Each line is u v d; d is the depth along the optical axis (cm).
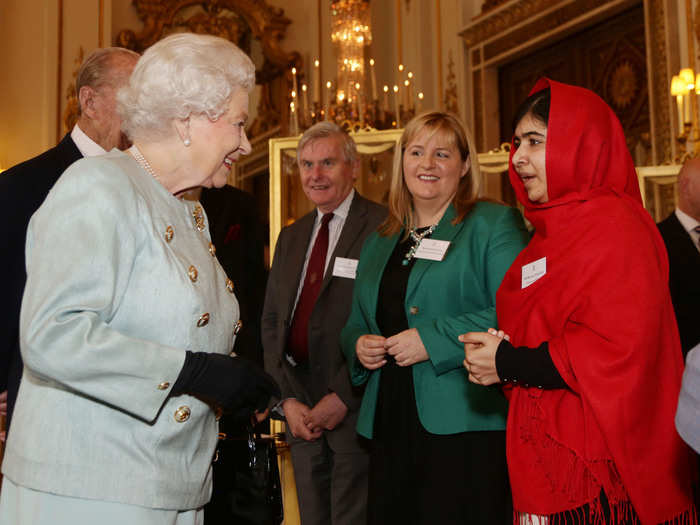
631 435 164
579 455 170
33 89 819
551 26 768
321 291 324
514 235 238
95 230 140
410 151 260
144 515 142
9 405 198
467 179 264
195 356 144
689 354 102
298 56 938
